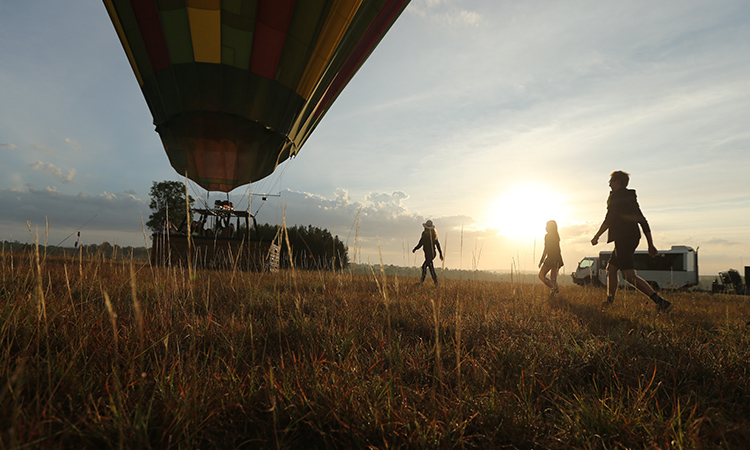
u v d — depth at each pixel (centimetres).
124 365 173
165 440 125
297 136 1044
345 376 182
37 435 113
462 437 134
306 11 851
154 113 931
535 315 403
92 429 124
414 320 345
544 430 151
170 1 803
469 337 290
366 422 146
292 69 901
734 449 133
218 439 133
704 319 425
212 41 843
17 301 259
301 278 645
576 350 246
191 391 150
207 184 1021
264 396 161
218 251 1207
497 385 195
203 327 258
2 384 146
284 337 269
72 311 268
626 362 227
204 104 883
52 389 150
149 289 403
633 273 525
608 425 151
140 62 877
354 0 867
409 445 133
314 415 150
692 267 2000
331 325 285
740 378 197
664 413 170
